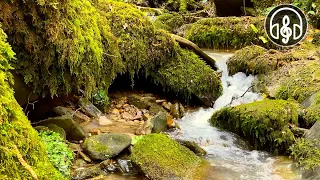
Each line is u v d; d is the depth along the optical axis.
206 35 7.57
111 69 4.34
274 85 5.34
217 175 3.50
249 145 4.30
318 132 3.79
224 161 3.85
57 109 4.18
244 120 4.32
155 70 5.47
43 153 2.00
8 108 1.84
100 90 4.66
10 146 1.74
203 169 3.57
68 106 4.46
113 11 5.12
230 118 4.57
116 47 4.40
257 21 7.39
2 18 2.97
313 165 3.41
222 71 6.07
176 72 5.45
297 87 4.97
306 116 4.22
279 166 3.75
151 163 3.38
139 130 4.27
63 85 3.62
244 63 5.97
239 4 8.90
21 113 1.98
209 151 4.11
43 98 3.79
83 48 3.53
